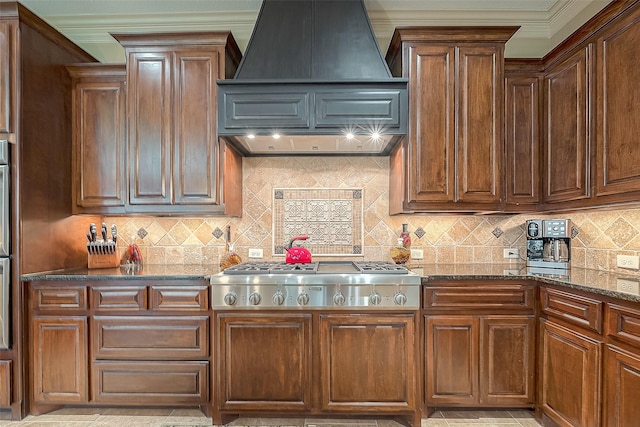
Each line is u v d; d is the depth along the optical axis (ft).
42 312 6.96
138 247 8.97
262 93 7.36
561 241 7.90
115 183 7.95
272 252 9.03
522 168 7.84
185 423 6.81
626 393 4.84
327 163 9.07
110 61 9.34
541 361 6.70
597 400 5.30
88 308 6.96
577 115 6.77
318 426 6.72
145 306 6.94
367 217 9.02
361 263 8.06
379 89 7.35
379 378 6.64
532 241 8.28
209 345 6.91
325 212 9.04
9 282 6.77
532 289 6.88
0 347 6.73
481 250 8.87
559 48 7.25
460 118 7.50
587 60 6.50
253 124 7.34
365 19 7.66
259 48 7.61
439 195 7.52
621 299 4.92
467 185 7.51
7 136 6.81
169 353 6.91
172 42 7.70
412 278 6.59
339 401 6.65
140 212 7.82
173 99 7.70
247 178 9.08
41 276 6.86
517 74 7.84
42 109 7.31
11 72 6.81
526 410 7.22
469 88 7.50
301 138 7.70
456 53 7.51
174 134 7.73
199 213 7.84
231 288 6.66
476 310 6.90
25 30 6.95
